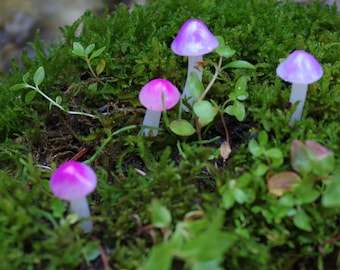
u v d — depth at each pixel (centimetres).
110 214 25
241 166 26
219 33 32
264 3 35
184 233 22
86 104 30
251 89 28
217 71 27
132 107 29
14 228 23
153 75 30
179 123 26
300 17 34
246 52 31
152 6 35
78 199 24
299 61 24
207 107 26
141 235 24
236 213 24
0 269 22
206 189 26
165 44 31
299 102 26
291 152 24
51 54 33
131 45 31
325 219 24
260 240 24
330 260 24
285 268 24
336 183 22
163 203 24
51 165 27
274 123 26
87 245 23
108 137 27
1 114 30
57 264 23
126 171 27
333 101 27
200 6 34
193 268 21
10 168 28
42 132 29
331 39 31
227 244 21
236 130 28
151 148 28
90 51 29
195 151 26
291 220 24
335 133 26
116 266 23
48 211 25
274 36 31
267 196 24
